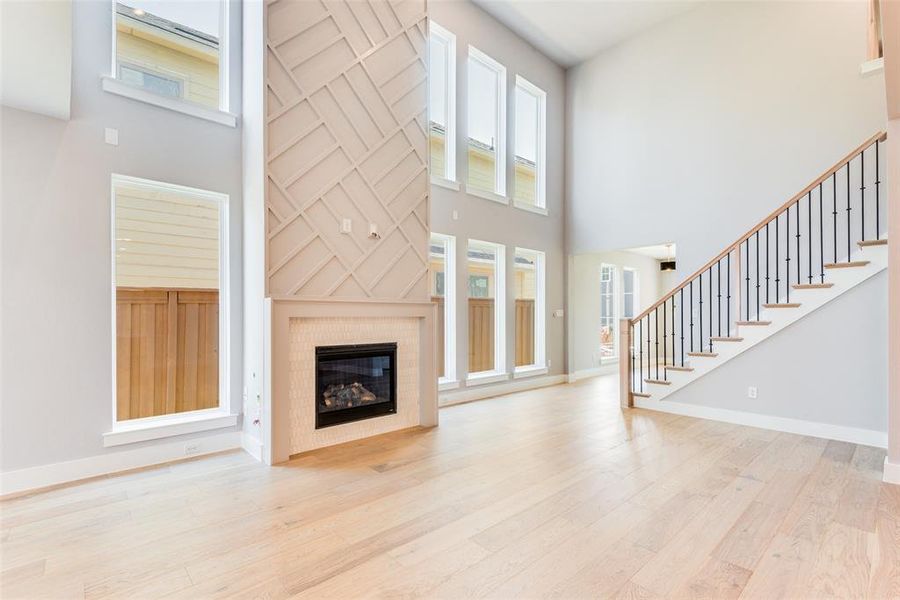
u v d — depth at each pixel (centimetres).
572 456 353
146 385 354
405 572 199
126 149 330
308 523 244
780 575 194
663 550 215
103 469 318
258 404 357
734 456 352
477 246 627
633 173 658
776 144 520
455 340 573
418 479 306
